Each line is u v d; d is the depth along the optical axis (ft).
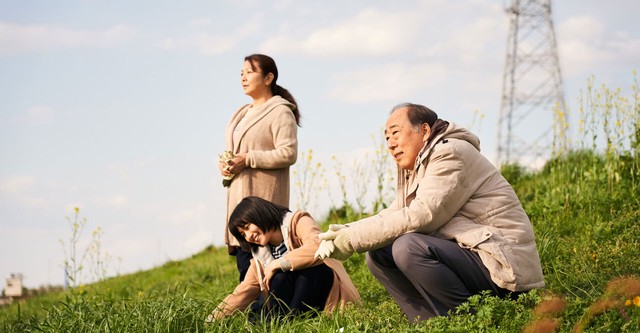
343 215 36.81
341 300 17.69
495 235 15.08
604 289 15.93
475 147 15.84
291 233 17.88
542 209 27.27
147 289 33.53
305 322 16.49
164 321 16.92
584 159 32.40
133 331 16.62
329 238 15.70
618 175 27.66
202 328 16.93
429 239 15.08
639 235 22.20
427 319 15.58
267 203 18.12
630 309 13.78
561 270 19.74
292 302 17.42
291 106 21.68
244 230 18.10
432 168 15.23
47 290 42.14
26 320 21.81
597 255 20.17
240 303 17.90
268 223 17.93
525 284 15.01
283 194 21.12
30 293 41.60
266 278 17.48
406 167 15.80
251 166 20.68
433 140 15.38
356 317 16.52
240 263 20.71
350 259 25.72
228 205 21.17
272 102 21.16
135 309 17.81
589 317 13.85
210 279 34.47
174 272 40.22
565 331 13.80
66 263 30.50
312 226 17.72
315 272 17.48
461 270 15.03
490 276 15.05
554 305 14.01
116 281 42.19
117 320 17.12
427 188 15.14
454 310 15.26
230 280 29.12
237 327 16.65
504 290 15.26
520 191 33.01
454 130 15.52
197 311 17.52
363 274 23.89
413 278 15.20
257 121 21.06
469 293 15.16
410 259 14.99
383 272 16.22
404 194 16.26
